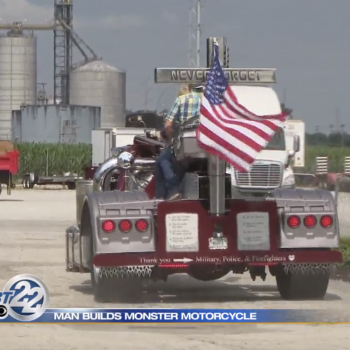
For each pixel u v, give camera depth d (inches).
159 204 1007.0
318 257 1030.4
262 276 1096.2
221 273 1099.3
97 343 826.2
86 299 1094.4
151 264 1003.9
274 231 1023.0
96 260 1000.2
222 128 978.1
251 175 1146.0
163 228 1006.4
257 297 1130.7
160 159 1049.5
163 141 1173.1
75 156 6825.8
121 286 1036.5
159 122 1236.5
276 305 1053.2
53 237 2071.9
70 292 1163.3
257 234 1018.7
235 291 1192.8
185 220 1008.2
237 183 1136.2
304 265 1053.2
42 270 1418.6
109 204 1016.2
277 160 2399.1
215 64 999.0
